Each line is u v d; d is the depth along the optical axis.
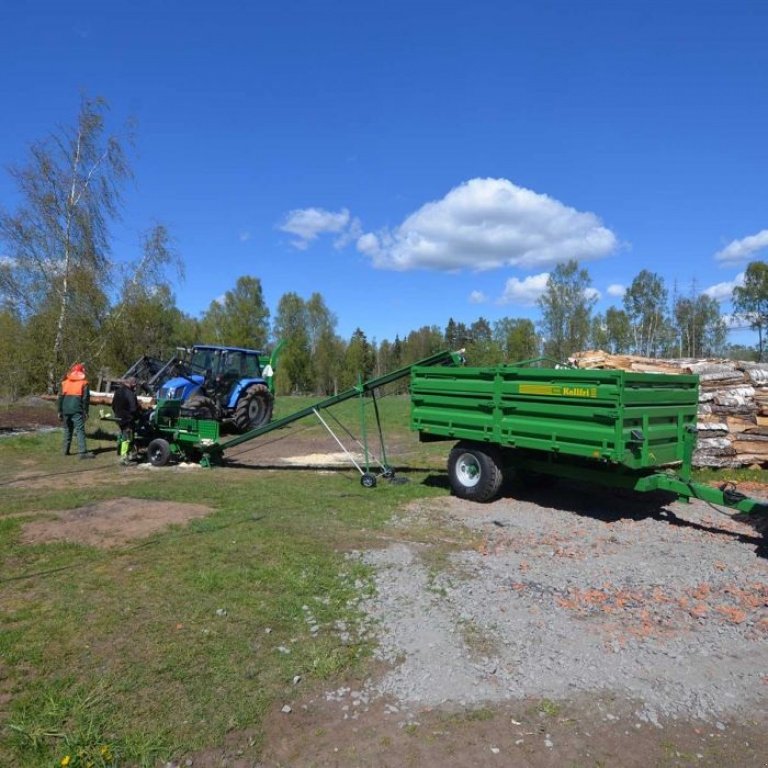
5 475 10.30
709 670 3.99
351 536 6.73
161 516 7.37
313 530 6.89
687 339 45.53
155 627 4.43
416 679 3.85
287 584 5.25
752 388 10.59
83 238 22.00
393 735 3.34
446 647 4.23
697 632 4.50
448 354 9.12
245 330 44.81
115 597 4.94
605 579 5.50
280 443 14.37
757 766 3.15
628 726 3.44
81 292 21.75
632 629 4.52
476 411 8.21
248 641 4.26
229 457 12.36
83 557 5.88
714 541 6.61
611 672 3.95
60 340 21.34
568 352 43.75
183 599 4.91
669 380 7.38
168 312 25.72
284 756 3.17
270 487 9.22
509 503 8.30
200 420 11.08
